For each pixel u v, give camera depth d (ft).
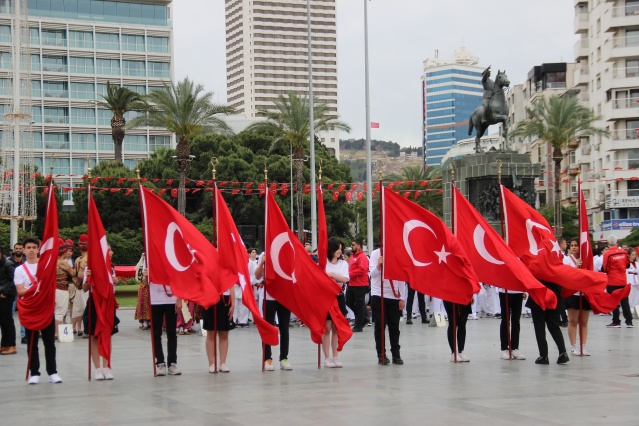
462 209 48.78
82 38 309.22
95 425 29.78
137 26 316.19
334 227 233.76
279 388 38.40
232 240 43.45
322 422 29.81
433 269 46.32
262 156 225.35
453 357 48.44
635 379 40.70
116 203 217.15
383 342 47.29
